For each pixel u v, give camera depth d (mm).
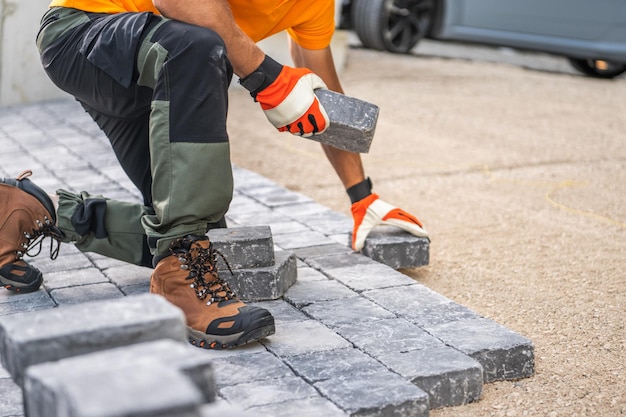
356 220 3688
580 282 3658
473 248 4105
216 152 2592
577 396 2611
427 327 2867
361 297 3148
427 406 2348
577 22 9094
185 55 2553
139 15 2693
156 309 1754
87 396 1285
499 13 9664
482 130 6996
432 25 10492
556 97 8539
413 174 5621
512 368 2717
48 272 3443
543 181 5492
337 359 2600
